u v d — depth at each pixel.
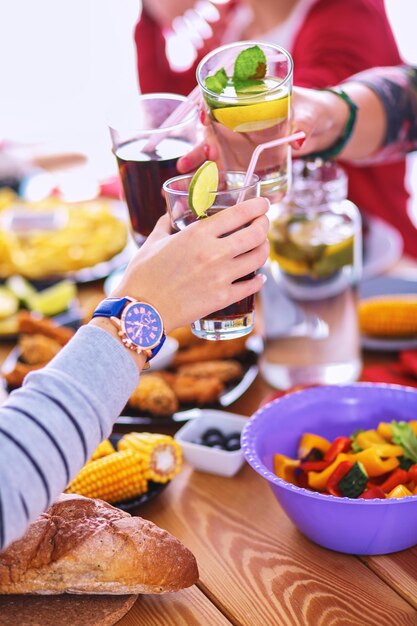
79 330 0.78
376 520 0.91
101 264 1.96
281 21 2.08
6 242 1.95
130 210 1.10
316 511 0.93
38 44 5.01
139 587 0.87
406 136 1.43
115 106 1.12
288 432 1.12
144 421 1.29
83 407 0.74
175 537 0.98
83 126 4.14
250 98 0.94
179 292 0.79
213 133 1.01
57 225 2.11
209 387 1.33
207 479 1.16
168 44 2.34
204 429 1.25
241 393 1.36
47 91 4.56
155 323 0.79
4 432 0.71
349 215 1.33
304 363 1.37
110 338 0.77
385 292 1.65
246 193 0.85
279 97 0.96
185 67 2.37
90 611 0.87
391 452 1.03
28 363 1.50
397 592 0.91
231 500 1.11
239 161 1.00
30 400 0.73
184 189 0.87
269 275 1.34
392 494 0.95
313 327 1.35
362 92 1.35
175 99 1.13
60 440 0.72
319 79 1.74
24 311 1.75
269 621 0.87
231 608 0.89
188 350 1.51
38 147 2.99
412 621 0.86
